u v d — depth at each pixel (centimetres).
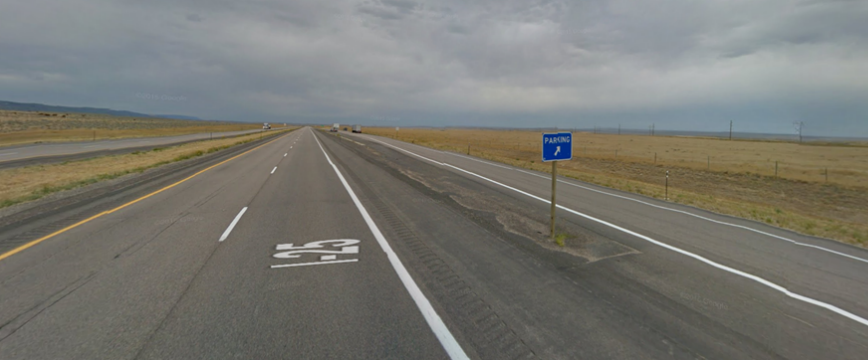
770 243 620
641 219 791
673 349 298
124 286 408
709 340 312
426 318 339
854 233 772
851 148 5544
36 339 303
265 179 1312
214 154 2430
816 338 319
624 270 475
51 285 411
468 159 2320
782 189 1961
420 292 395
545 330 322
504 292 398
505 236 624
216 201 914
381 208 844
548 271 465
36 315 343
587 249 562
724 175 2417
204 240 586
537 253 536
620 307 369
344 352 287
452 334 313
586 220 767
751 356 291
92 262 485
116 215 759
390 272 452
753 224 766
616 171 2586
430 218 751
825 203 1644
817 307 381
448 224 702
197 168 1642
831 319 354
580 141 7331
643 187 1516
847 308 380
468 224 705
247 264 479
